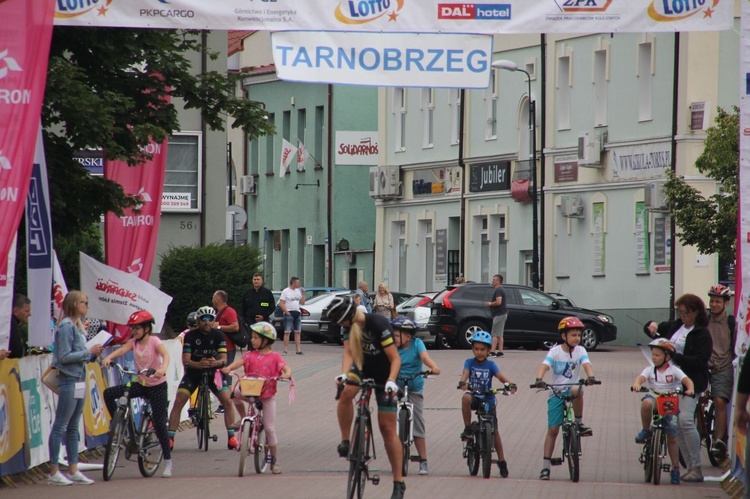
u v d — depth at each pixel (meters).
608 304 148.50
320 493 47.19
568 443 51.25
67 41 67.12
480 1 53.22
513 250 165.25
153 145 72.81
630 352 130.88
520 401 83.69
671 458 51.22
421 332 141.00
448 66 53.38
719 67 138.50
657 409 50.81
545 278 158.75
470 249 173.75
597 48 151.00
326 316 43.25
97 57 67.75
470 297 136.00
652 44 143.12
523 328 133.62
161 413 53.19
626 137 146.62
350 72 53.28
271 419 53.81
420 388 53.50
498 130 168.25
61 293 63.31
